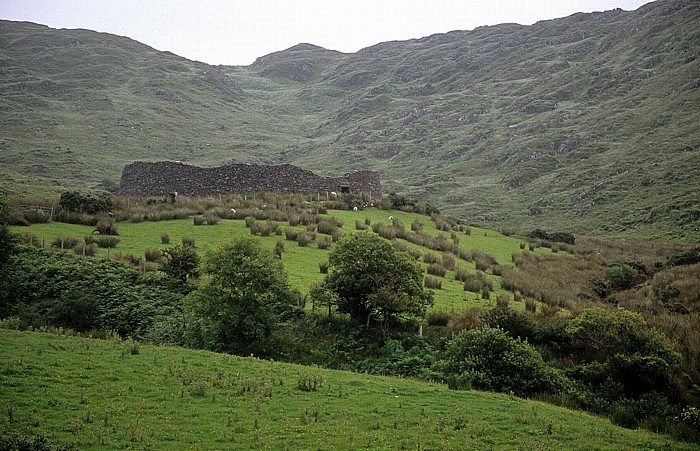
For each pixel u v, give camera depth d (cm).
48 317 2489
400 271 2759
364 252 2778
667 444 1450
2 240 2795
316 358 2336
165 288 2852
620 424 1709
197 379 1614
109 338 2253
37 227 3978
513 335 2552
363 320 2717
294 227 4625
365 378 1919
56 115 17725
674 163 11031
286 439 1216
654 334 2264
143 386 1496
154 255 3344
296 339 2469
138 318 2547
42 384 1411
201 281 3000
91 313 2527
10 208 3919
